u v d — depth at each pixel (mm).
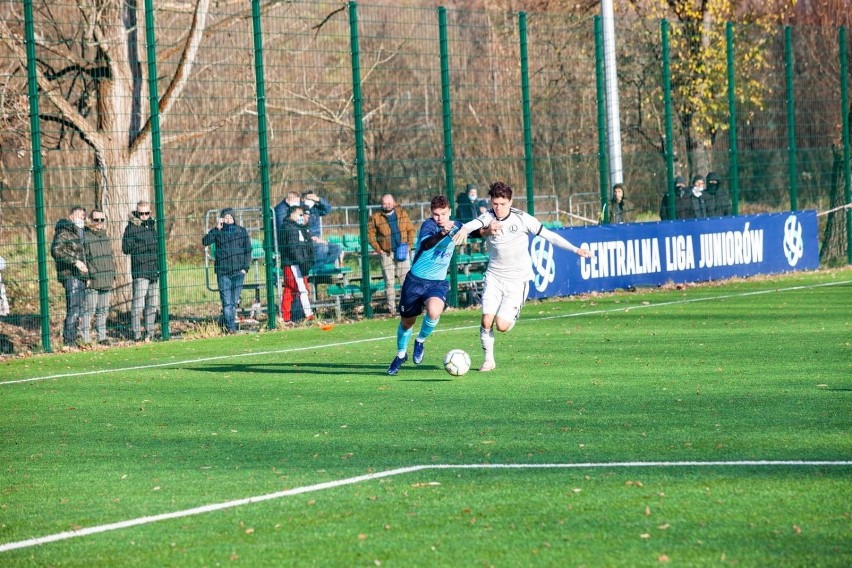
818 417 10930
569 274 25812
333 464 9594
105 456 10445
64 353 19906
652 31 33750
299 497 8438
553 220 32531
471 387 13727
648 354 16203
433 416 11773
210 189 32188
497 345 18031
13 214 24672
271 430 11391
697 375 14039
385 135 38562
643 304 23766
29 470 9969
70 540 7578
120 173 22859
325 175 35281
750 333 18219
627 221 28188
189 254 23469
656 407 11828
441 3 39281
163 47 28359
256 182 22938
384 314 24172
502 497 8195
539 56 30406
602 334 18922
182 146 31375
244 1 27906
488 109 31406
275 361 17219
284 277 23000
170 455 10344
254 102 26828
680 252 27891
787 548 6793
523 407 12125
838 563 6508
